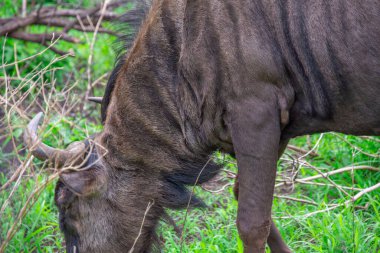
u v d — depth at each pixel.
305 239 12.66
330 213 12.89
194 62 10.08
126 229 10.99
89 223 11.00
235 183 11.84
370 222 12.84
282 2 9.60
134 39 11.17
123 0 19.39
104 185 10.79
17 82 17.86
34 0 20.81
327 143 15.48
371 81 9.45
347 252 11.78
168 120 10.69
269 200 10.02
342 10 9.32
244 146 9.92
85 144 10.86
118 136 10.87
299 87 9.86
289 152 15.58
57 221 13.63
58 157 10.57
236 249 12.14
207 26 9.87
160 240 11.64
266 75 9.72
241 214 10.09
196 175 11.10
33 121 11.16
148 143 10.80
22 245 12.58
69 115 17.48
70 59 19.64
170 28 10.46
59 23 18.94
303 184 14.67
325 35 9.46
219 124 10.27
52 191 14.30
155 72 10.62
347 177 14.41
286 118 9.95
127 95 10.82
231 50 9.74
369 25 9.22
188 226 13.30
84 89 19.02
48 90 18.39
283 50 9.68
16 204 12.91
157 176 10.96
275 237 11.67
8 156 15.74
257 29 9.66
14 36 18.64
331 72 9.59
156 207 11.10
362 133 10.12
